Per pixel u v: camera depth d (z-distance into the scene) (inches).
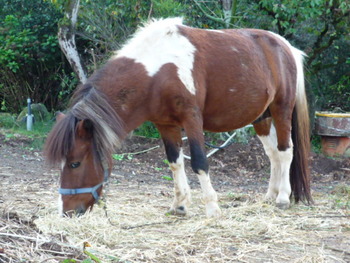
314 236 176.9
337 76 465.1
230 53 199.2
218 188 281.3
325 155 390.0
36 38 490.3
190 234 171.3
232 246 161.5
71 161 168.7
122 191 251.4
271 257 152.3
